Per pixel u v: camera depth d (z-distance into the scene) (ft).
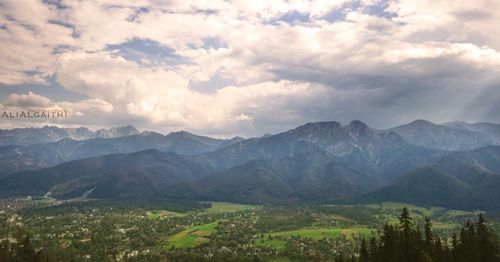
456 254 580.71
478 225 607.78
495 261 576.20
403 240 559.38
